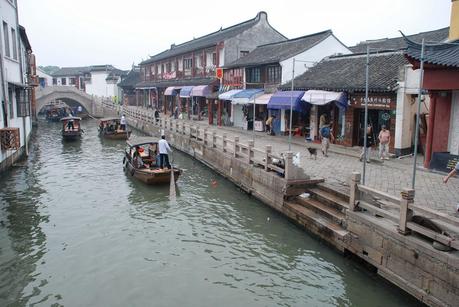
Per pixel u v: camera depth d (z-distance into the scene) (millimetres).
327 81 21625
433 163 14930
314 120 23281
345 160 17609
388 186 13000
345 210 11359
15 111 23328
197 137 24734
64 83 77750
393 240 8922
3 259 11078
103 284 9852
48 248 11773
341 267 10359
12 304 9023
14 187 17969
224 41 33812
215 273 10352
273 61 25750
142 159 20031
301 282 9836
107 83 68375
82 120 50750
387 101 18359
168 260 11062
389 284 9117
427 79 14008
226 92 30750
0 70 19469
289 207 13250
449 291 7570
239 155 18375
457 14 15344
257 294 9398
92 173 20781
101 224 13625
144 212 14766
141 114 39594
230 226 13312
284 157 14078
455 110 14461
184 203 15750
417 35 24891
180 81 42375
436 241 7984
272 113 27312
